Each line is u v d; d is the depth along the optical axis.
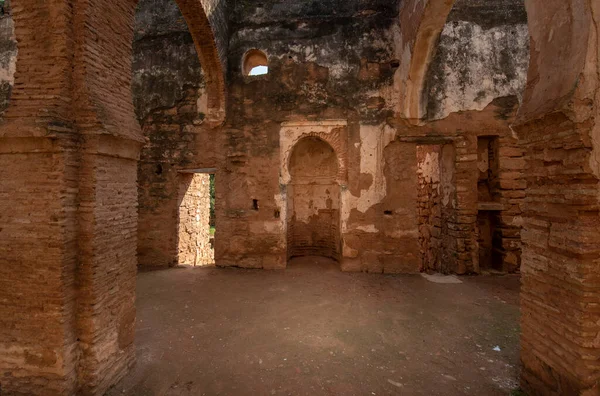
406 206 6.88
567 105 2.19
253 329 4.08
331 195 8.23
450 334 3.95
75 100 2.66
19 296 2.58
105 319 2.81
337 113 7.03
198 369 3.17
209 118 7.26
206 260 9.77
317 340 3.77
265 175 7.23
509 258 6.74
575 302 2.25
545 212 2.55
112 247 2.89
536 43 2.67
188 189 8.31
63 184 2.53
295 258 8.21
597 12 2.14
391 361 3.32
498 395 2.78
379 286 5.94
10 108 2.58
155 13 7.71
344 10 7.11
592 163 2.15
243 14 7.36
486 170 7.09
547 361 2.53
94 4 2.76
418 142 6.84
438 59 6.80
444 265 7.39
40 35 2.65
